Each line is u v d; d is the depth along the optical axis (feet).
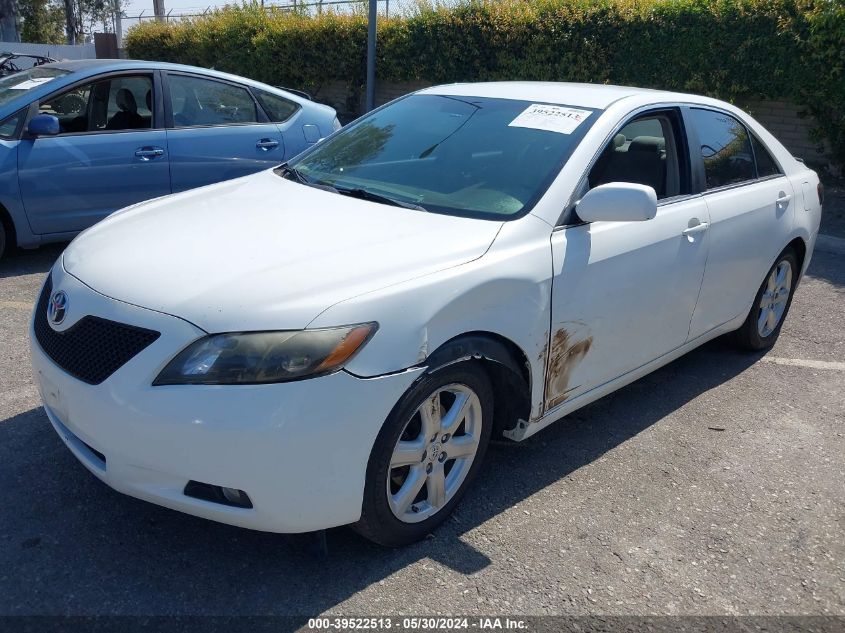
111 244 10.09
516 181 11.25
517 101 13.05
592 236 11.09
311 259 9.16
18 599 8.48
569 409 11.52
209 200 11.73
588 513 10.67
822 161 33.96
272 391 7.98
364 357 8.37
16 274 19.67
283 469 8.09
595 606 8.89
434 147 12.46
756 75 32.17
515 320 9.94
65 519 9.88
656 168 12.88
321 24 48.08
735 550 10.06
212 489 8.35
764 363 16.48
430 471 9.61
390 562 9.41
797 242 16.51
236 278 8.70
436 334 9.02
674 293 12.78
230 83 22.82
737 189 14.49
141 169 20.79
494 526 10.25
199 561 9.26
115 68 20.83
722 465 12.17
